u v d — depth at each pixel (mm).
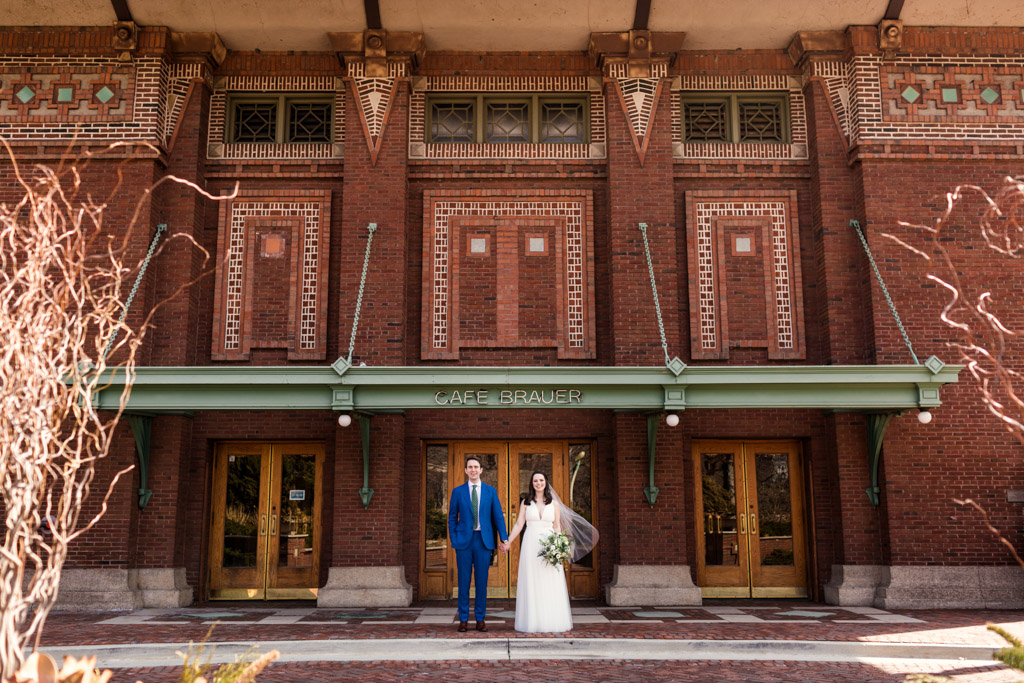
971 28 14109
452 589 13469
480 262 14141
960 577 12508
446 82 14672
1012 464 12922
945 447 12969
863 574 12820
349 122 14141
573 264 14164
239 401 11375
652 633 9492
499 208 14305
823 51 14250
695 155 14438
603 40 14242
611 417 13633
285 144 14422
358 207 13844
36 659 3145
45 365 3422
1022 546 12633
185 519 13305
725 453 13977
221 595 13461
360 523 12938
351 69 14250
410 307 13977
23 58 13875
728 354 13859
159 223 13688
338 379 11273
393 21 13969
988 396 3527
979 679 7715
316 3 13641
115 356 12805
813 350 13922
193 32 14016
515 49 14695
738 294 14070
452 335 13875
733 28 14164
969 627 10148
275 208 14250
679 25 14102
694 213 14305
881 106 13844
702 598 13383
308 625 10359
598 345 13961
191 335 13609
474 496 9812
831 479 13469
